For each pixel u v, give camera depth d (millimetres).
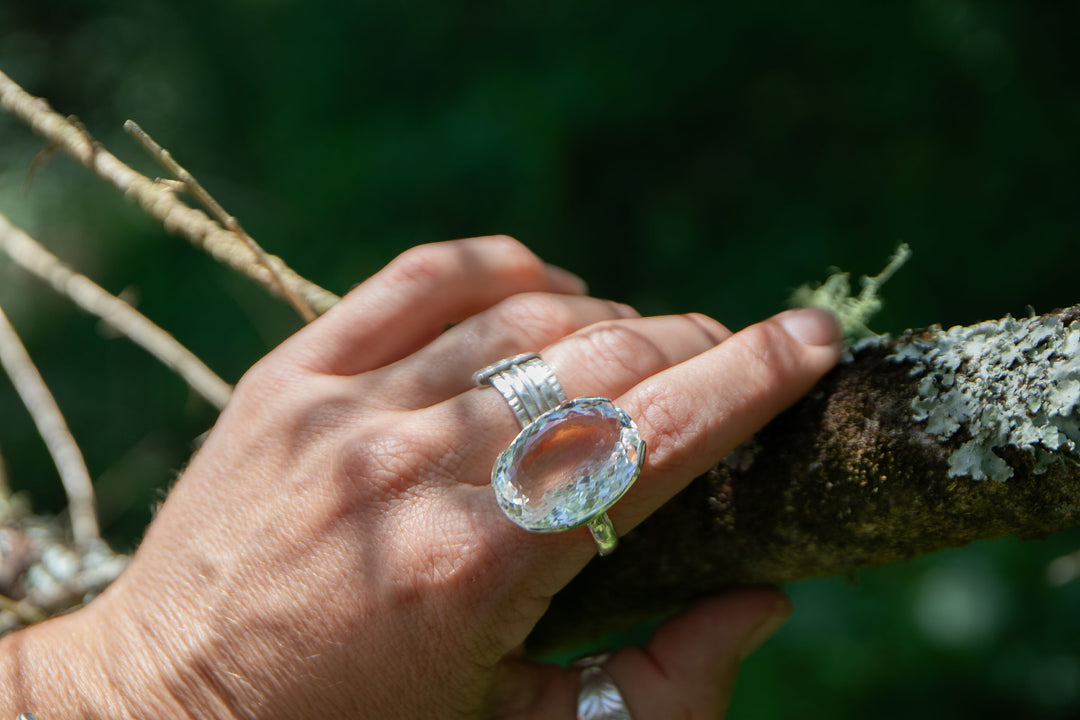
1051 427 701
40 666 850
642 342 848
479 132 3967
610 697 867
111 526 3553
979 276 3334
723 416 788
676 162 3934
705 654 891
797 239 3584
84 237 4789
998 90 3387
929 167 3494
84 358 4508
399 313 926
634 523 802
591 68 3859
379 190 4164
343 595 786
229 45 5535
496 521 773
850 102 3682
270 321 3971
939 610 2615
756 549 865
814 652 2645
